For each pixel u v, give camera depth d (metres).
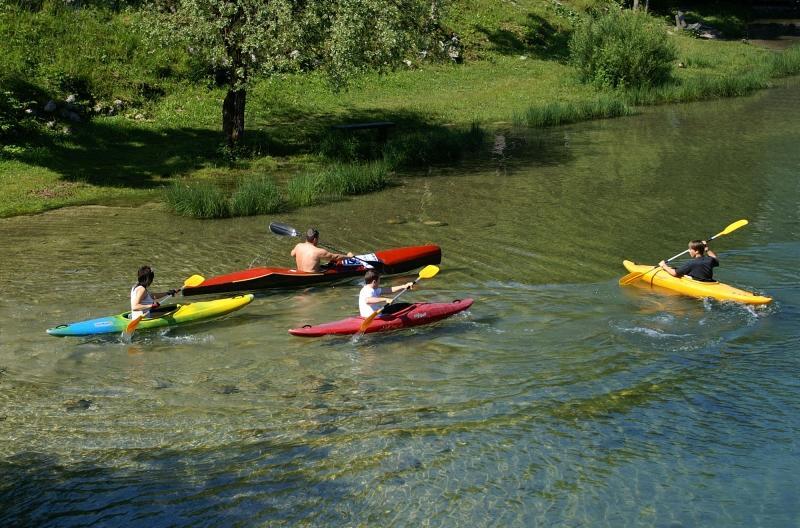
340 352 9.95
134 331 10.66
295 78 30.47
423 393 8.69
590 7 48.50
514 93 33.56
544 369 9.31
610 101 31.36
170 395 8.69
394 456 7.30
